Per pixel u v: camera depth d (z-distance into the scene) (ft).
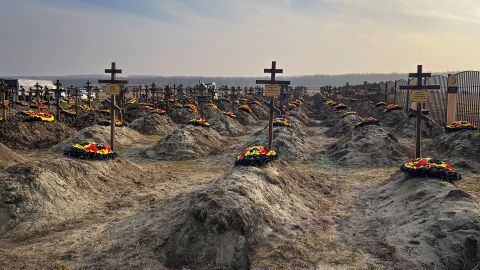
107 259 26.22
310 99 266.77
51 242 28.99
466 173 50.96
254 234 27.68
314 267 24.81
